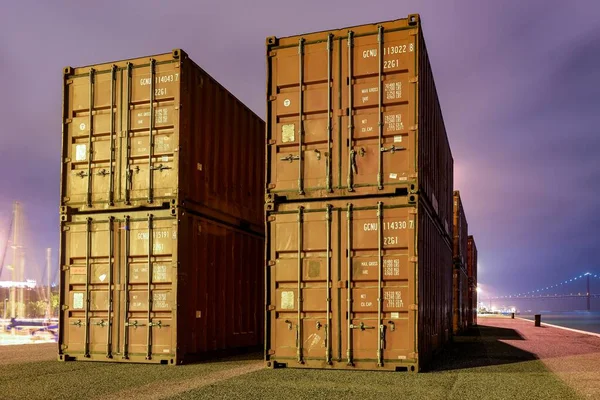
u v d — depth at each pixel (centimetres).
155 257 1031
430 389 724
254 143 1438
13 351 1308
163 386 750
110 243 1057
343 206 941
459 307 2192
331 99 966
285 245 962
